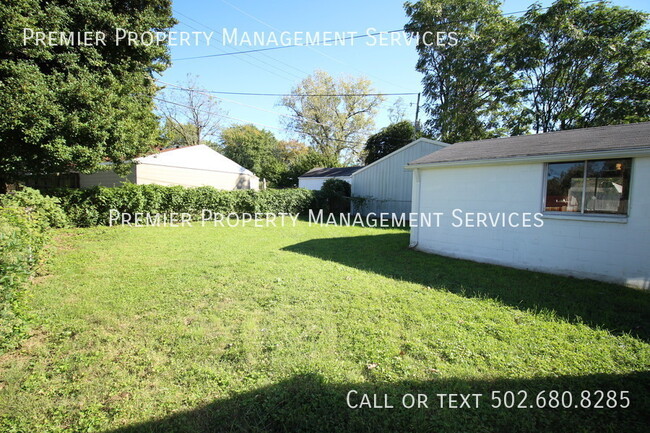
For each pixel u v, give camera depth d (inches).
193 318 138.6
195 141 1375.5
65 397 87.4
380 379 96.1
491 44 782.5
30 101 310.5
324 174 956.0
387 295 171.9
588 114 725.9
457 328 131.4
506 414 81.9
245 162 1425.9
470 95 832.9
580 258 211.5
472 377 97.5
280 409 83.2
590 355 110.9
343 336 123.2
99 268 219.5
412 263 254.1
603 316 145.5
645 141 189.5
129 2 444.5
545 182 226.4
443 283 197.3
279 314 143.5
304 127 1320.1
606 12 666.8
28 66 322.3
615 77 684.7
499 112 837.2
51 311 143.9
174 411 82.4
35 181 611.2
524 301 165.2
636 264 190.1
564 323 137.3
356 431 76.6
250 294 170.1
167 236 361.4
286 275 207.8
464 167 272.1
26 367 101.0
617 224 196.2
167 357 107.6
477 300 165.5
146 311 146.0
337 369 100.6
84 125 342.6
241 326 130.6
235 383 93.4
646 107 632.4
